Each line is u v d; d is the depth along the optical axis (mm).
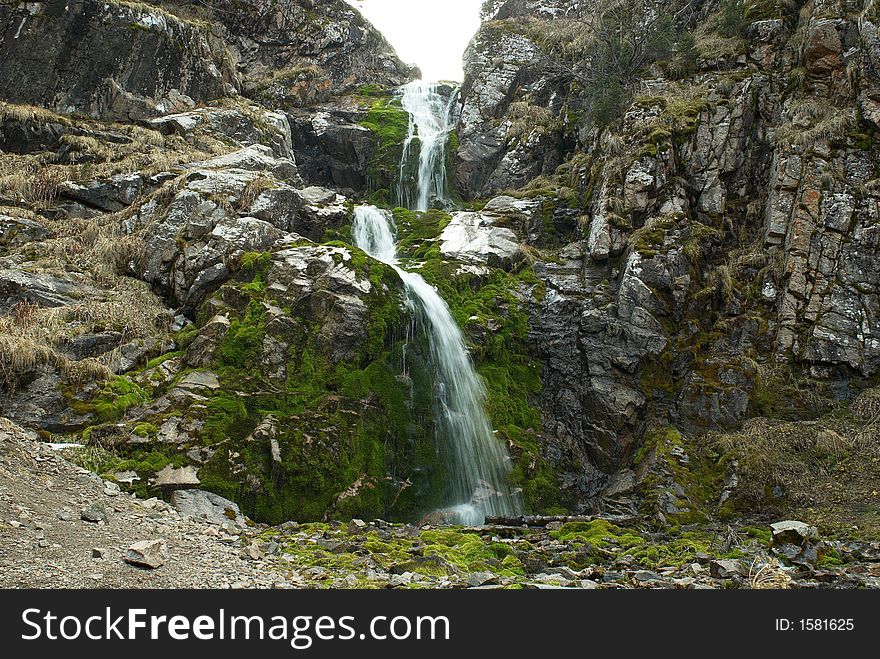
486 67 24094
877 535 10398
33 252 13891
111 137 18688
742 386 13883
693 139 16875
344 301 12398
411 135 24078
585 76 22047
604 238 15789
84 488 8250
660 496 12141
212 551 7297
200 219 14211
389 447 11992
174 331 12867
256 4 26734
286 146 22625
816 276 14680
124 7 20391
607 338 14594
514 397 14266
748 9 19281
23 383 10469
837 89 16297
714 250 15805
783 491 12070
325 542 8703
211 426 10562
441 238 17188
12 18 18984
